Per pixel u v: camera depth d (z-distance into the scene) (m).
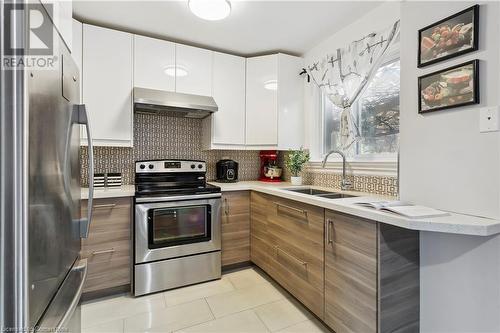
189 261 2.31
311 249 1.82
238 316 1.87
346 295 1.53
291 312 1.91
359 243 1.45
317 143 2.82
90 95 2.20
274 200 2.27
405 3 1.57
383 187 2.03
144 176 2.45
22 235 0.75
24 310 0.76
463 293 1.32
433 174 1.43
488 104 1.20
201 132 3.03
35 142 0.82
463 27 1.28
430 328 1.45
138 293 2.12
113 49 2.29
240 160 3.25
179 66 2.55
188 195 2.29
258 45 2.73
